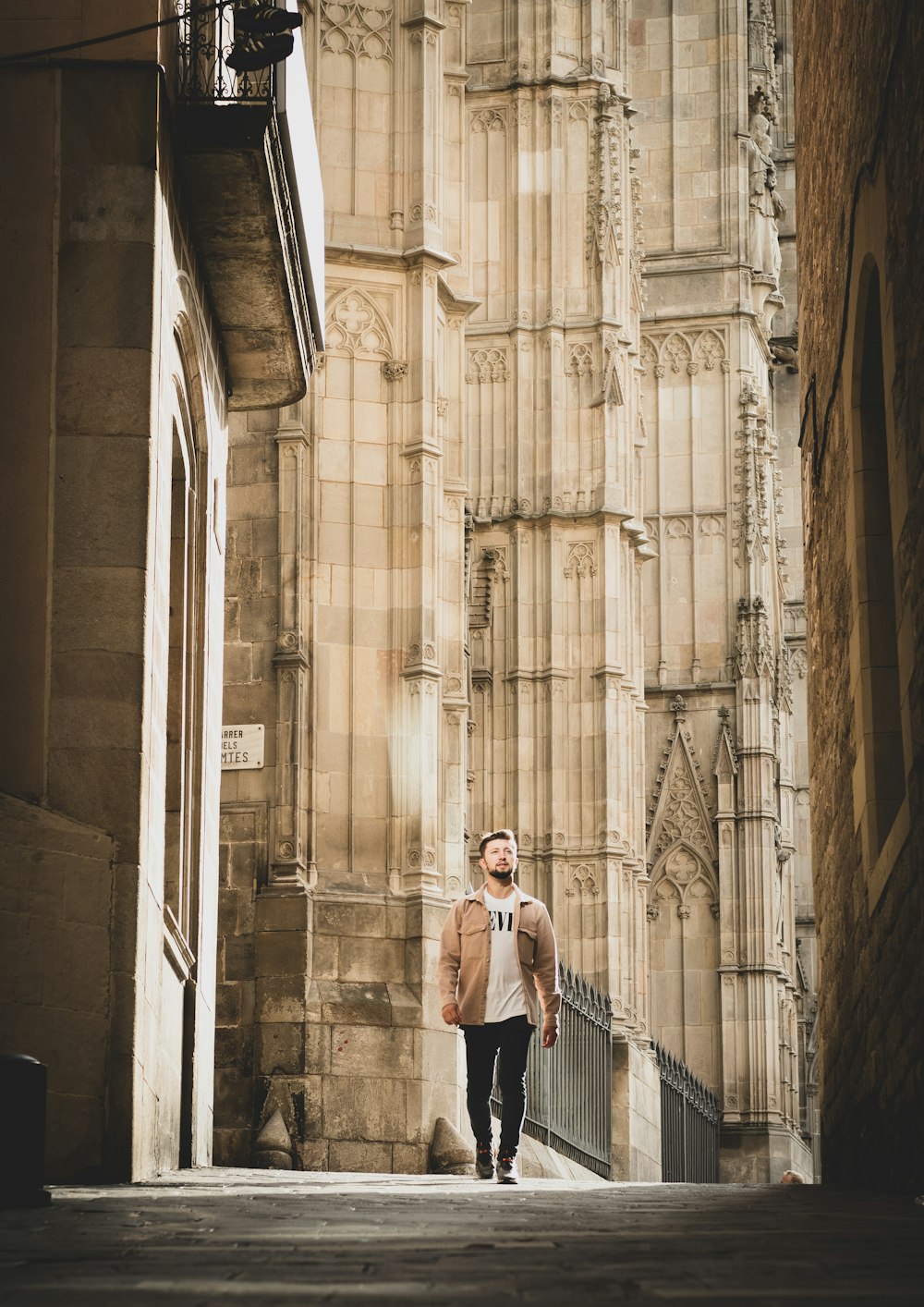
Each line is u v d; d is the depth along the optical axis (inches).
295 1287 186.5
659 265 2209.6
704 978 2070.6
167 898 656.4
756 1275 200.7
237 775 1033.5
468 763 1640.0
